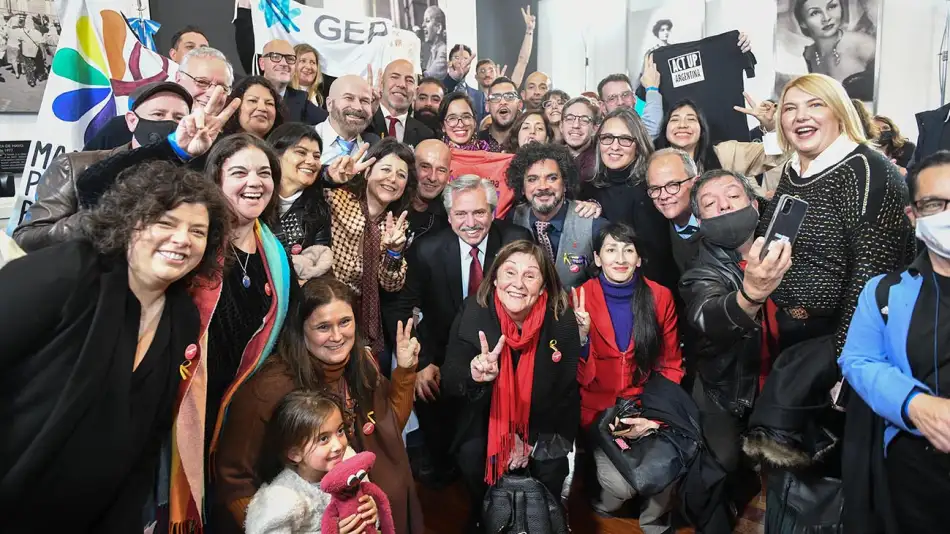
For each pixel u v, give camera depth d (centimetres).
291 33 438
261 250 186
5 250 152
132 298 135
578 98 379
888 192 196
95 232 130
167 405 148
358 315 268
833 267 206
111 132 245
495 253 283
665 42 668
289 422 172
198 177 141
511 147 438
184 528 164
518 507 229
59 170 197
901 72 557
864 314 176
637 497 279
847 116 206
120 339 131
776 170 371
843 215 203
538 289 232
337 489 162
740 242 225
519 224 318
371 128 395
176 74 271
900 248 199
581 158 377
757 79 618
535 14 738
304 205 242
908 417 159
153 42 418
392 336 289
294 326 191
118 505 145
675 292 302
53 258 124
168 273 133
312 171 237
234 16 480
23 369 121
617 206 321
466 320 244
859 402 180
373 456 167
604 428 250
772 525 216
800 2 589
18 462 120
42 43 390
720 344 221
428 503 285
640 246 258
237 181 177
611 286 261
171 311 146
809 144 211
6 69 376
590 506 279
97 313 125
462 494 293
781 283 217
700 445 239
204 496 177
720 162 379
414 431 313
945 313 158
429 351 289
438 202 323
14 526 128
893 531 174
